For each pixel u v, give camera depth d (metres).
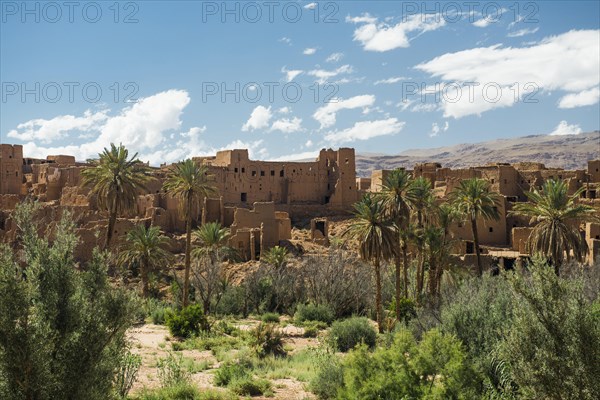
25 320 14.00
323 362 26.52
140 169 52.56
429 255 46.19
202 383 26.52
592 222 59.03
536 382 15.18
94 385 14.71
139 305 16.20
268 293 54.75
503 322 23.41
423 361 18.88
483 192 54.41
